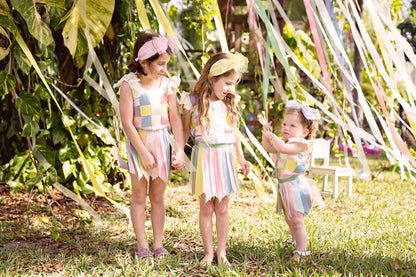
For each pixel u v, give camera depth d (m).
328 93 2.56
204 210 2.45
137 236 2.54
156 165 2.46
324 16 2.45
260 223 3.40
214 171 2.42
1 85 2.92
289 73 2.46
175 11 5.54
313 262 2.44
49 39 2.76
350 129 2.64
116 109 2.46
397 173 6.87
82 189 4.00
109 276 2.21
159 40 2.35
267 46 2.42
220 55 2.43
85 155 4.14
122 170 4.54
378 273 2.28
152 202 2.58
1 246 2.73
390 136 2.45
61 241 2.85
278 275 2.27
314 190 2.91
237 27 5.50
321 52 2.49
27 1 2.69
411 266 2.42
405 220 3.60
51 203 3.69
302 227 2.58
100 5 2.71
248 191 4.84
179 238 2.92
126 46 4.52
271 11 2.59
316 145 4.61
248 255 2.59
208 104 2.41
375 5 2.36
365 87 8.65
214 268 2.33
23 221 3.28
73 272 2.28
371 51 2.36
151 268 2.29
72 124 3.98
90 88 4.31
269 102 5.19
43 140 3.81
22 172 4.04
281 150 2.55
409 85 2.34
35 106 3.05
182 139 2.53
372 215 3.76
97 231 3.04
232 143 2.51
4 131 4.98
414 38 8.86
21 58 3.00
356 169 7.28
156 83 2.51
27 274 2.25
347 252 2.63
